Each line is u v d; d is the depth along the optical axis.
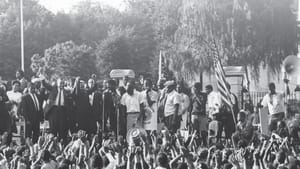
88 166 14.24
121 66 72.50
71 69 69.19
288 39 46.12
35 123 22.02
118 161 13.98
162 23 49.59
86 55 70.31
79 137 16.36
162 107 23.67
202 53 45.94
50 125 21.83
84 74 70.19
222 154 15.18
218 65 23.48
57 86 22.05
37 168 14.23
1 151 17.12
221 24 45.75
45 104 22.61
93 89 23.47
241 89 32.16
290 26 46.16
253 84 47.81
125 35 74.19
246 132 21.45
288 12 46.25
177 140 15.64
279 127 21.62
